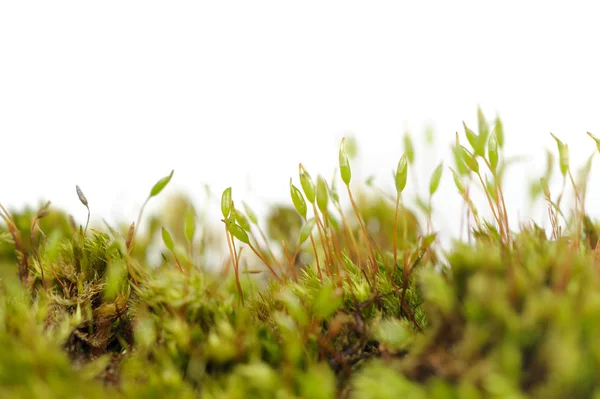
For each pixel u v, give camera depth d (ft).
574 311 0.24
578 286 0.24
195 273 0.26
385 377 0.24
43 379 0.25
